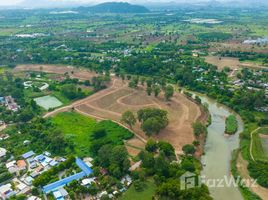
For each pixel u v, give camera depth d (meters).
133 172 179.25
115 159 187.00
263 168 184.00
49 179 179.25
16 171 188.62
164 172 179.62
